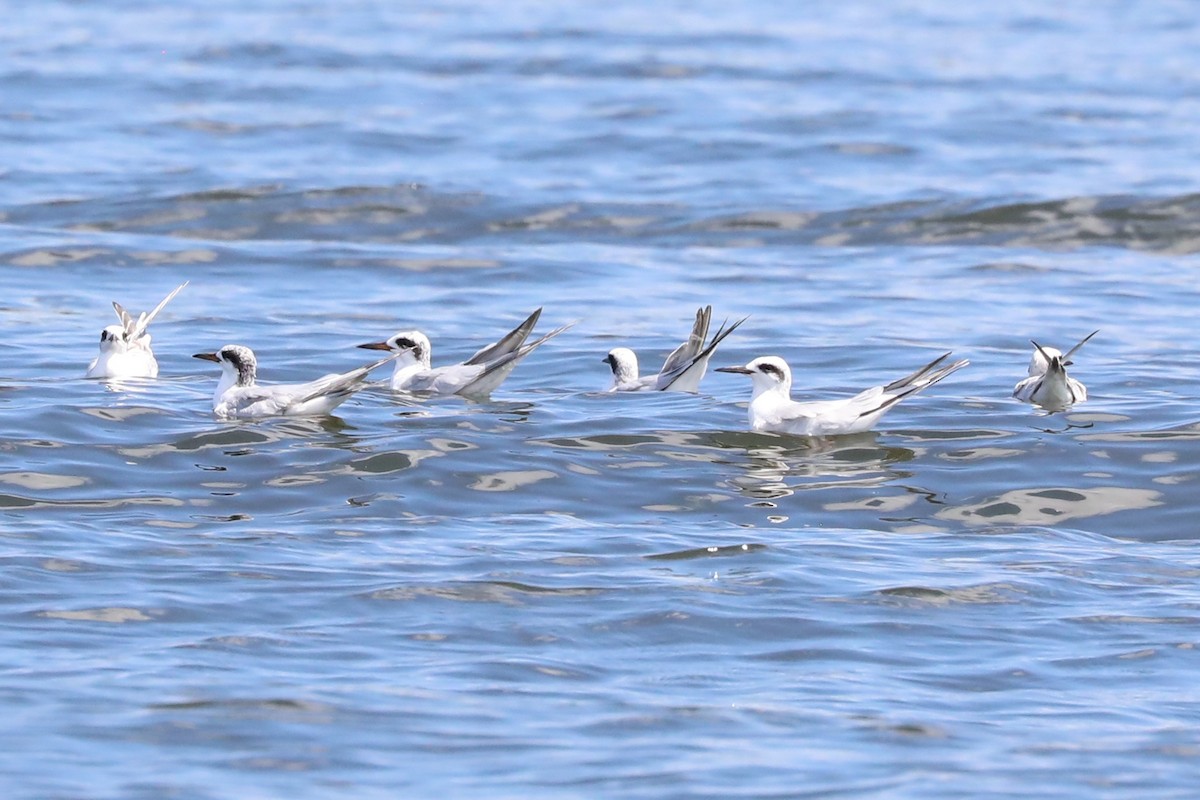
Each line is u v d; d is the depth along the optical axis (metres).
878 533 17.27
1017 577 15.80
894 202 36.91
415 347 23.05
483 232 35.25
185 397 22.08
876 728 12.56
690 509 17.92
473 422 20.84
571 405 21.94
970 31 63.34
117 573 15.38
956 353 25.66
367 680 13.23
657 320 28.17
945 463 19.55
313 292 30.14
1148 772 11.88
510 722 12.56
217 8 65.56
